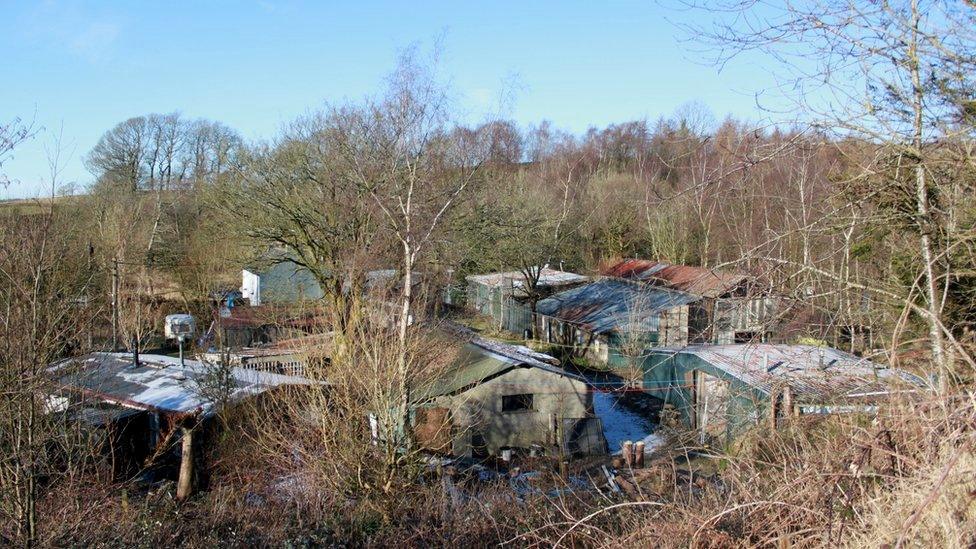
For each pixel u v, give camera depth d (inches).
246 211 930.7
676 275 1136.8
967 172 213.8
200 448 471.5
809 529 183.8
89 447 360.8
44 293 310.0
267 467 458.9
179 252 1218.6
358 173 769.6
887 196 235.1
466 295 1599.4
